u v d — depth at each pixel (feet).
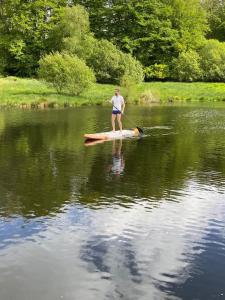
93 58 181.57
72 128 73.82
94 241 27.12
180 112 103.86
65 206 33.22
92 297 21.31
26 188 37.81
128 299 21.13
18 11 214.07
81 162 47.85
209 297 21.33
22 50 215.92
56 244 26.63
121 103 65.62
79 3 235.81
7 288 21.98
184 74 208.54
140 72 181.06
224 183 39.96
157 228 29.19
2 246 26.27
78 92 132.87
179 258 25.08
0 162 47.75
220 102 139.74
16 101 113.91
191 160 49.34
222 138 65.10
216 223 30.19
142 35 229.04
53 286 22.17
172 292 21.71
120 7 223.71
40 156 50.88
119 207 33.12
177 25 237.45
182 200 34.96
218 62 211.61
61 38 200.85
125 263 24.48
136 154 52.42
